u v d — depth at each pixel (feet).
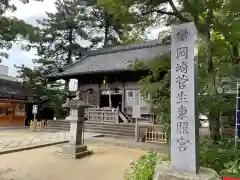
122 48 74.64
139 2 19.20
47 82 79.61
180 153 11.55
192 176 10.82
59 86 81.46
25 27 24.63
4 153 30.22
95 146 38.65
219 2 17.85
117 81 64.54
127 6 19.11
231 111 18.53
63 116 79.15
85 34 91.56
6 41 26.84
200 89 17.22
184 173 11.23
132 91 62.03
